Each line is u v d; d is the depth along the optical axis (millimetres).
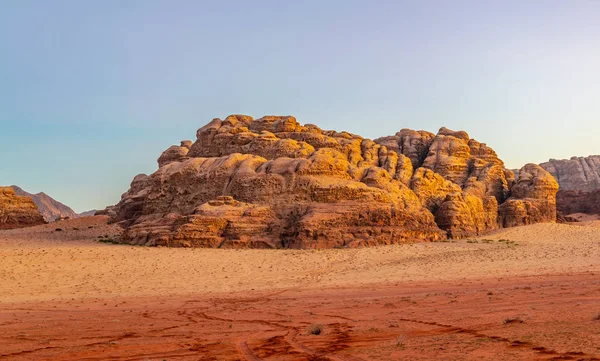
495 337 21578
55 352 24391
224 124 139750
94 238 117312
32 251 83875
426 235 104000
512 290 42969
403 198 112625
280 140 121500
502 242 99688
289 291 55312
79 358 23031
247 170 109125
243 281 64688
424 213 107625
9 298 52938
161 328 31438
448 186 130750
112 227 132875
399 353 19953
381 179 113750
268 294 53000
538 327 23156
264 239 95438
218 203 102312
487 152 153375
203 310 40969
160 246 95125
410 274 66750
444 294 43656
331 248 92688
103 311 42406
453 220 115188
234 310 40219
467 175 142125
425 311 33031
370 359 19422
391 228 99625
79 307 45562
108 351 24359
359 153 132750
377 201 104125
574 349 18297
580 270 61531
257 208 100125
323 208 99438
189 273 70000
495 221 130250
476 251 85375
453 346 20422
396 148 152000
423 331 25312
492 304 34312
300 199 102875
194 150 137625
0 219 161000
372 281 62000
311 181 103875
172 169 121625
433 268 70625
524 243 97375
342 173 109250
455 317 29031
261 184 105125
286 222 99812
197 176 114438
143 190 152000
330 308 38250
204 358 21703
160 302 48312
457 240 104000
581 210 196375
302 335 26375
